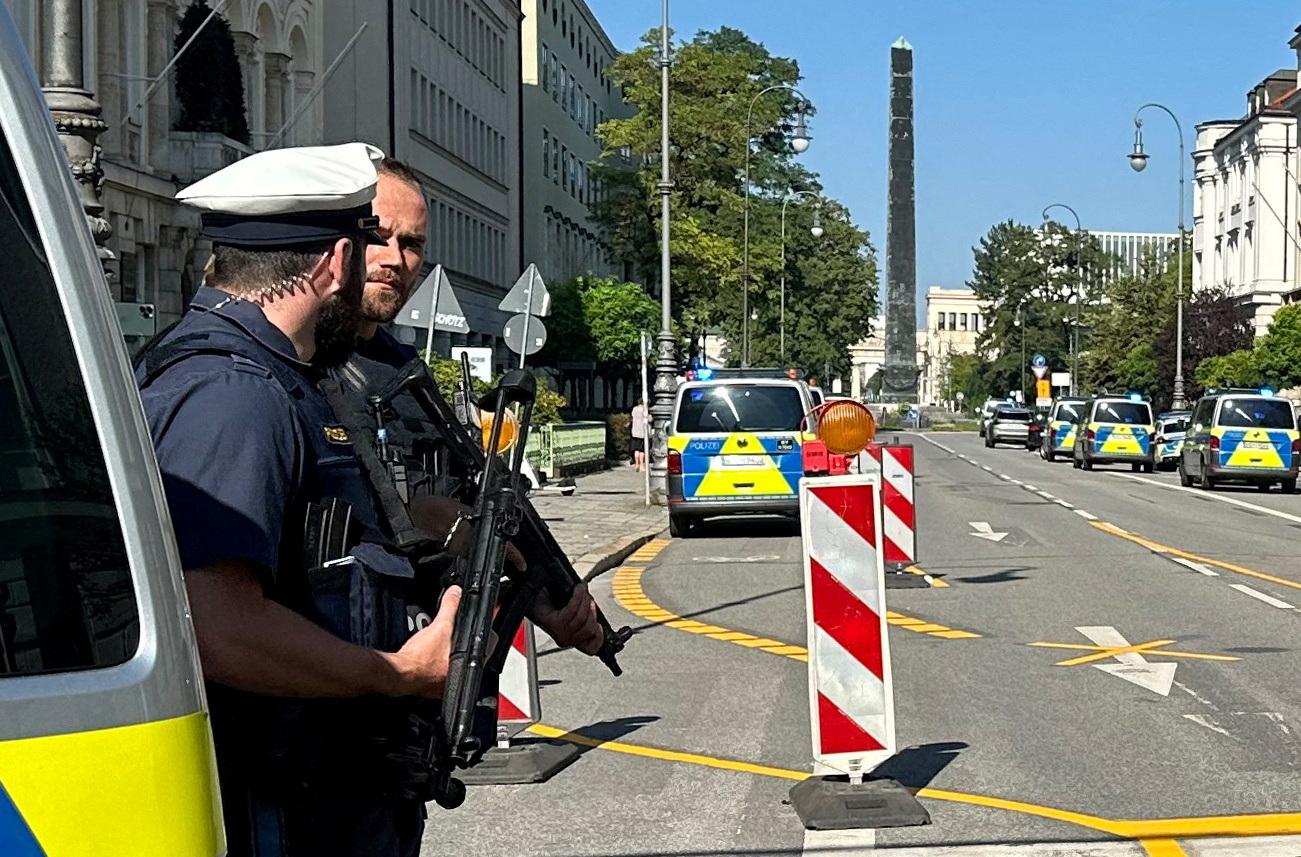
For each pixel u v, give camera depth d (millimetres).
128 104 30109
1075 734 8672
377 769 2883
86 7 27469
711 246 56844
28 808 1793
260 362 2742
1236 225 96625
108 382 2002
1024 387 146000
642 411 43062
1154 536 21922
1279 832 6645
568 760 8094
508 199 66375
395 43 49094
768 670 11117
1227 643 11992
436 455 3363
